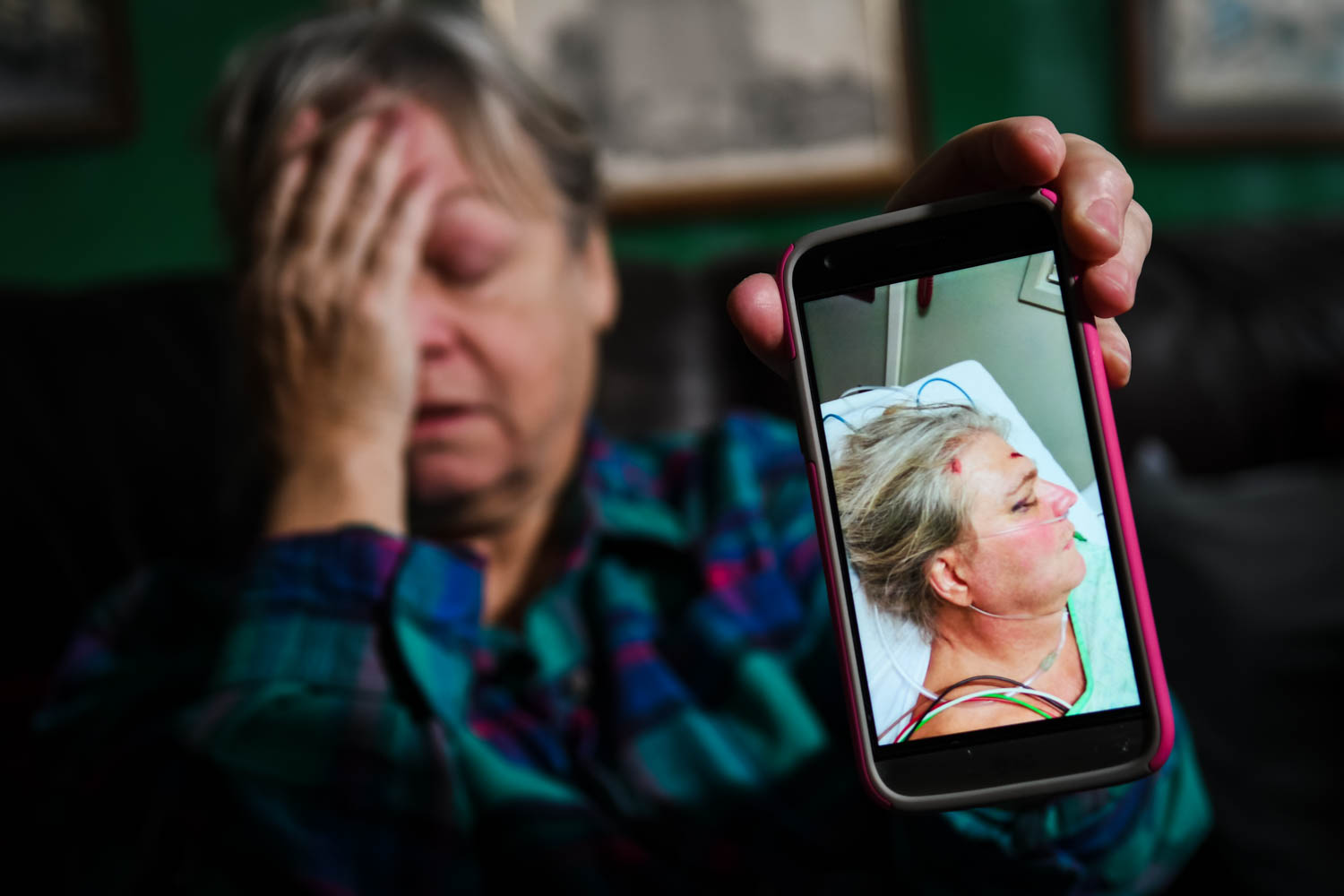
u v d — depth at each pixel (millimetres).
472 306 612
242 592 514
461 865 441
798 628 595
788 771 513
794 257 323
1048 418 316
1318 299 1046
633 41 1141
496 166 632
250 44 992
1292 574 695
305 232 598
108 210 1012
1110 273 302
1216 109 1337
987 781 312
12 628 632
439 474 609
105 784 474
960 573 320
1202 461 970
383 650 494
